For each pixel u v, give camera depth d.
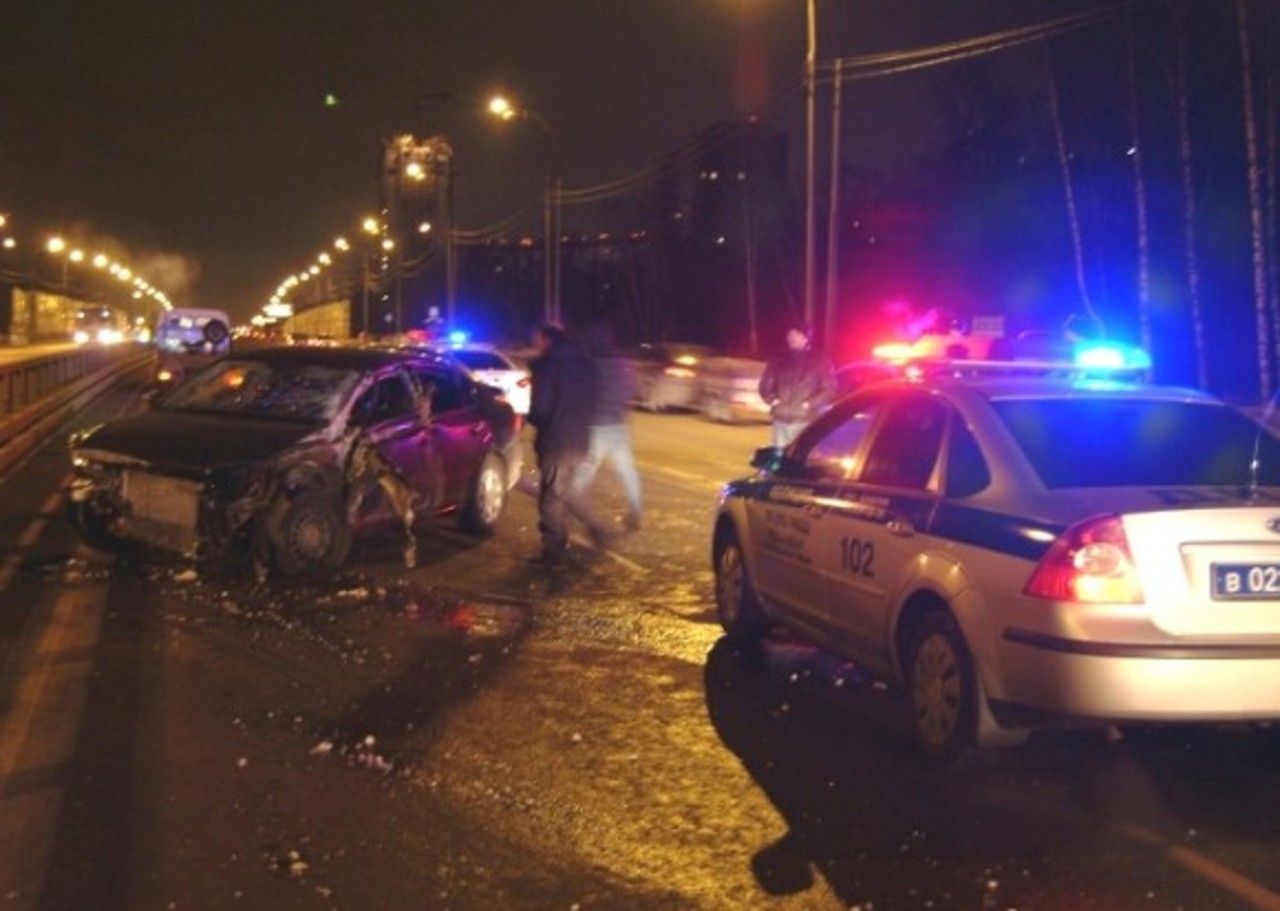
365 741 7.05
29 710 7.57
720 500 9.38
